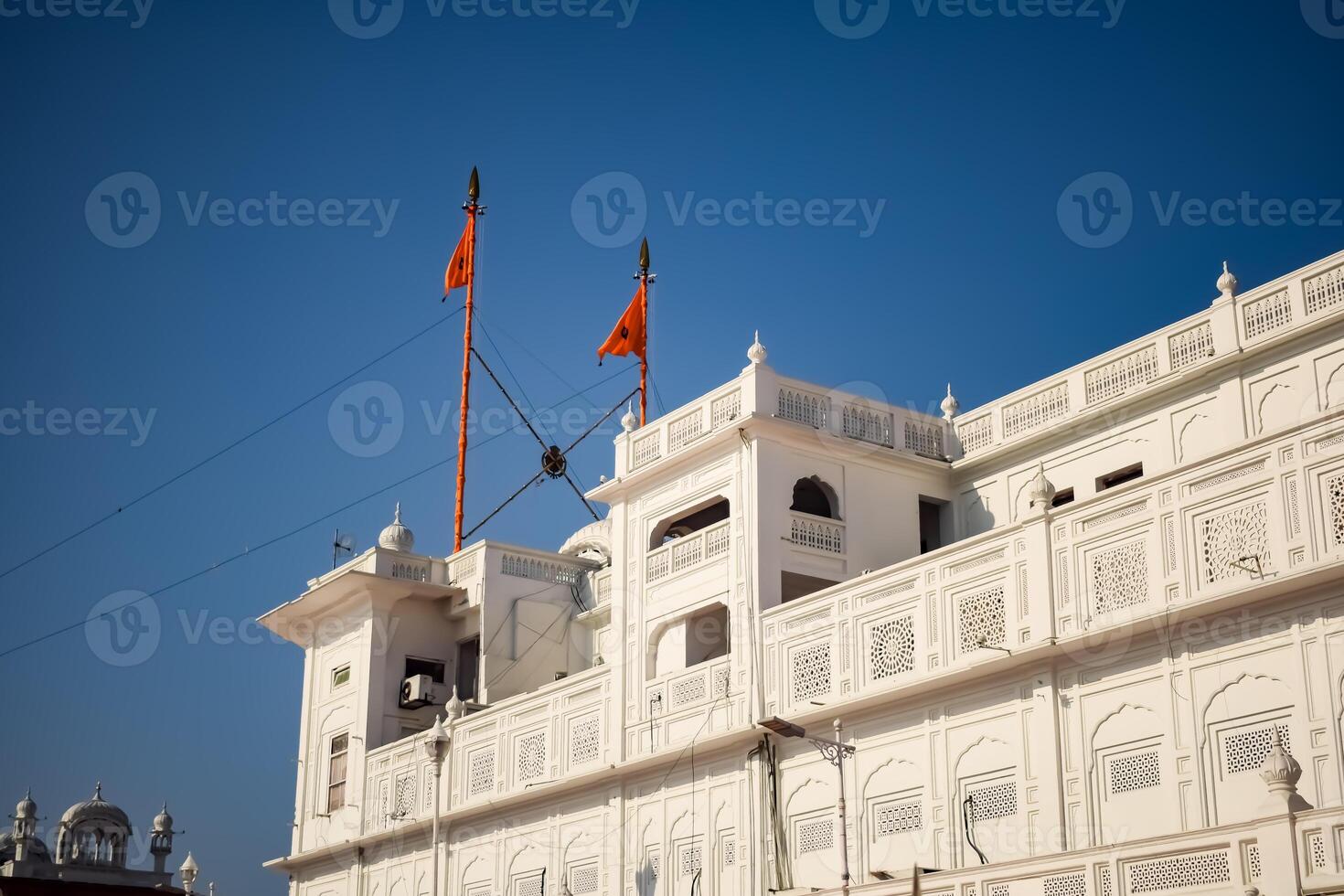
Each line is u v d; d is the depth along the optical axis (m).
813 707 25.52
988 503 28.98
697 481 29.12
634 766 28.81
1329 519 19.28
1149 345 26.33
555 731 31.55
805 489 29.62
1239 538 20.30
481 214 43.84
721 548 28.09
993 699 23.20
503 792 32.62
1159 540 21.25
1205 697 20.47
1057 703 22.28
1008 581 23.22
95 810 48.59
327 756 38.72
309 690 40.22
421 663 38.47
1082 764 21.78
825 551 27.91
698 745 27.36
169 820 49.25
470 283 43.28
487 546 37.91
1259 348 24.14
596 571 39.12
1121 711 21.50
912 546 29.02
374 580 37.69
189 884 44.94
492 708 33.69
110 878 47.19
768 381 27.95
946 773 23.58
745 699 26.81
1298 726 19.31
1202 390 25.25
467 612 38.19
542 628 38.00
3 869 46.06
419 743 35.47
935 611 24.20
